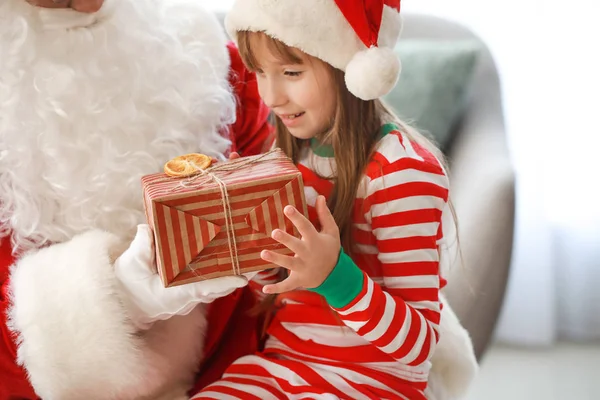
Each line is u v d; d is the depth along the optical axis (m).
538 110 2.68
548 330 2.81
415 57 2.23
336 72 1.54
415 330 1.50
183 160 1.46
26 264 1.48
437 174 1.56
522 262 2.77
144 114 1.56
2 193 1.51
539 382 2.63
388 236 1.53
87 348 1.44
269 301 1.68
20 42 1.48
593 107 2.65
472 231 1.84
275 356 1.65
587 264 2.79
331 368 1.58
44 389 1.46
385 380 1.56
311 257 1.39
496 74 2.24
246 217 1.36
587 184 2.72
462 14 2.67
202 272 1.37
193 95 1.62
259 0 1.49
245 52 1.54
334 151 1.58
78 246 1.48
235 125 1.76
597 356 2.77
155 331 1.54
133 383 1.48
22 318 1.45
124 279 1.45
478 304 1.78
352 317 1.48
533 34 2.63
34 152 1.50
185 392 1.60
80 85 1.50
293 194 1.36
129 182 1.53
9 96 1.48
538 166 2.70
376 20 1.49
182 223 1.34
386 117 1.65
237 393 1.57
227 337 1.72
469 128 2.15
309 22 1.47
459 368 1.69
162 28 1.62
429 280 1.54
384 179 1.54
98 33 1.52
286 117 1.58
